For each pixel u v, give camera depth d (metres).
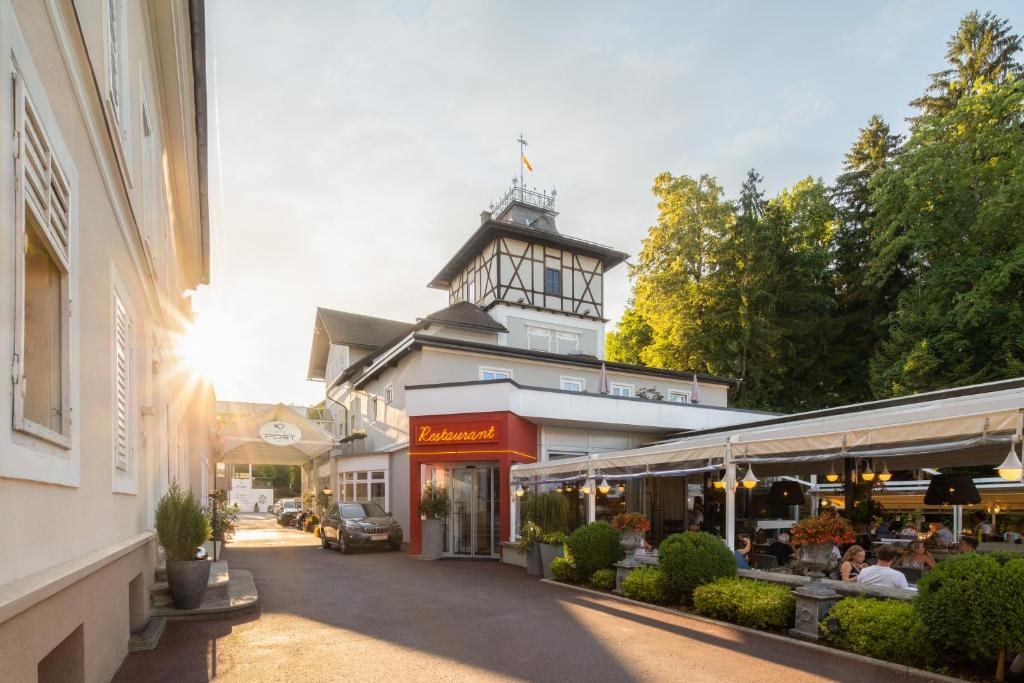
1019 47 32.47
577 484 19.22
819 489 21.66
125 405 6.65
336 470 29.27
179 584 8.70
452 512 18.64
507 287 30.62
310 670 6.35
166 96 10.32
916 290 28.25
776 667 6.50
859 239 37.81
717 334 34.62
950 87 33.81
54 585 3.53
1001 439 7.07
